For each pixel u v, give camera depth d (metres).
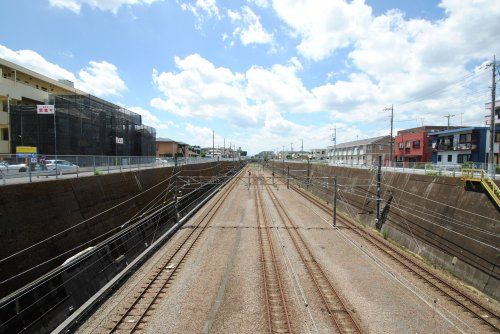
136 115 43.25
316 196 41.16
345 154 76.75
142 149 42.31
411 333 9.30
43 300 9.18
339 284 12.62
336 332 9.27
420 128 54.62
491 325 9.73
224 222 24.11
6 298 7.92
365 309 10.65
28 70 35.78
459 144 37.59
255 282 12.66
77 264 10.99
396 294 11.82
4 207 10.29
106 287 11.35
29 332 8.45
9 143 27.98
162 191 26.92
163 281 12.61
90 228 14.78
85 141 30.89
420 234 17.89
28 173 12.33
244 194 41.72
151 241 17.41
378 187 23.03
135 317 9.84
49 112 25.34
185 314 10.12
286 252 16.64
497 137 32.12
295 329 9.37
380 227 22.61
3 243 9.98
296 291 11.92
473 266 13.59
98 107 34.09
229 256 15.83
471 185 15.32
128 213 19.12
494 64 20.75
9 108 27.84
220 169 67.62
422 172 21.78
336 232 21.30
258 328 9.38
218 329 9.30
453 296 11.74
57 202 12.86
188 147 86.62
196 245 17.73
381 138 62.28
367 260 15.54
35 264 11.09
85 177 15.23
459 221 15.30
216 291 11.80
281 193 43.28
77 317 9.45
